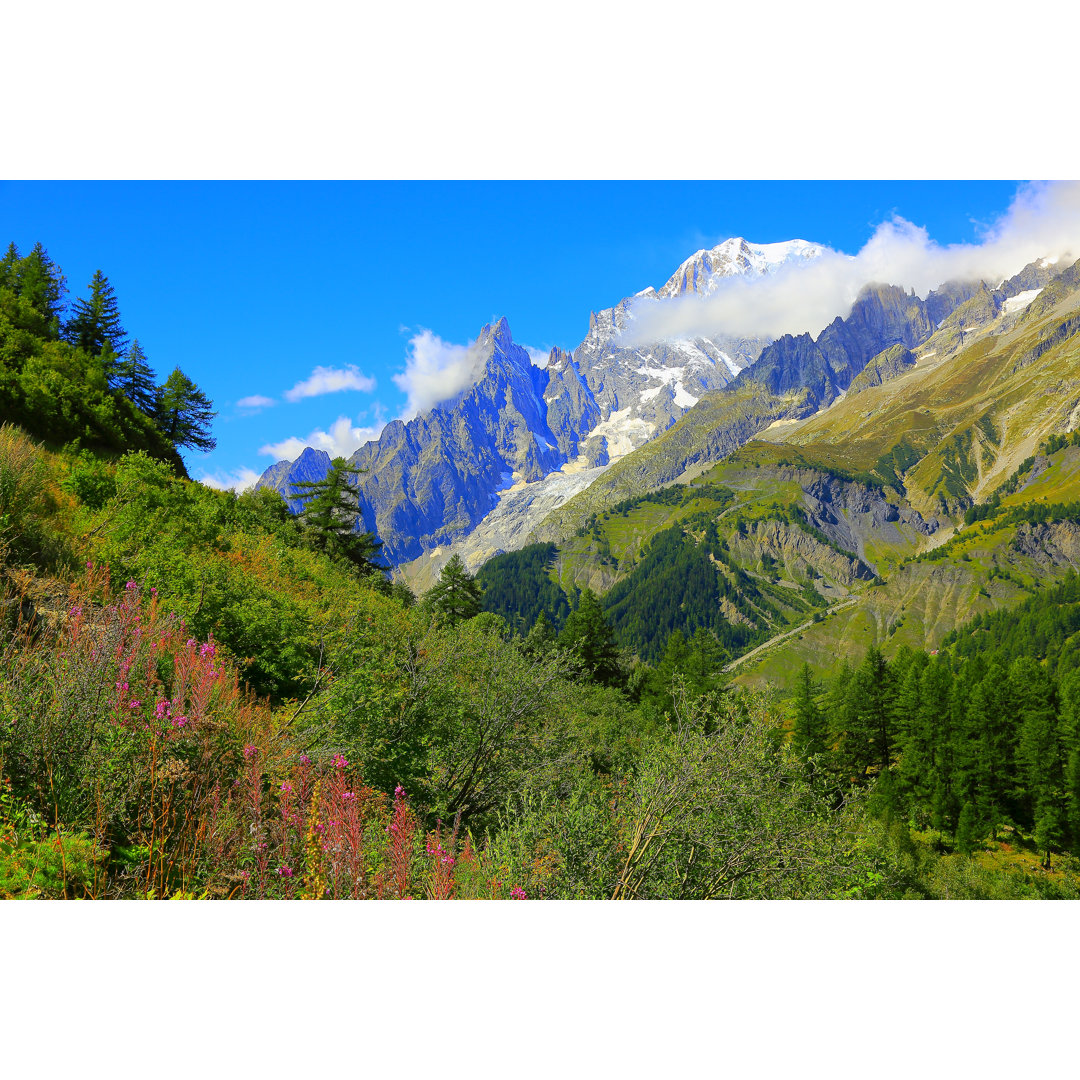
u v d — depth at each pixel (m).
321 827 4.93
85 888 4.11
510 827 6.78
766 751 6.70
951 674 79.88
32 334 39.88
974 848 59.28
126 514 15.17
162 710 4.92
